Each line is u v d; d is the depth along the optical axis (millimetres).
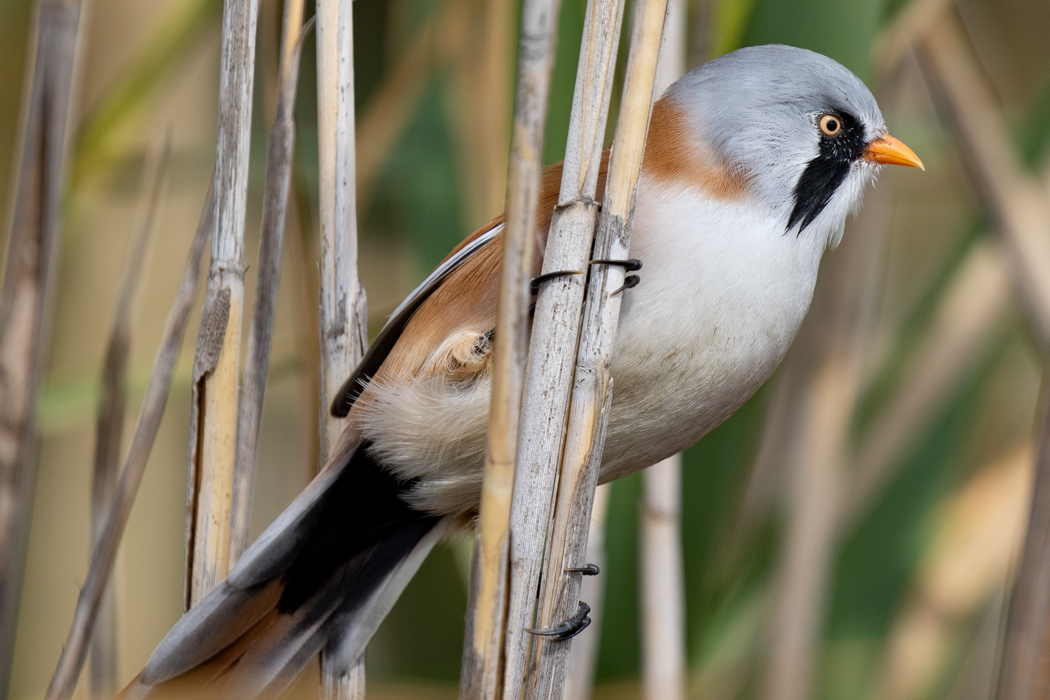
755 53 6027
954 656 8258
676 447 5926
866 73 6773
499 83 7172
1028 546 6215
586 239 4543
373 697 7688
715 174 5660
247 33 5203
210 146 8555
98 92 8375
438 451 5531
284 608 5527
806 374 8203
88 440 8992
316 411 6449
